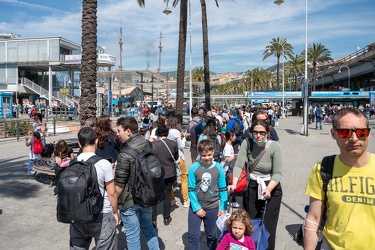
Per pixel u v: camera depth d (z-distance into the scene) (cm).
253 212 379
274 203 374
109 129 498
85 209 279
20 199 650
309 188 218
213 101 6338
